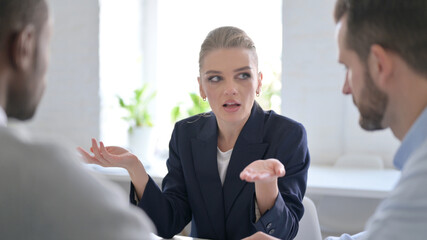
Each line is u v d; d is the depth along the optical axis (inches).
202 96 46.8
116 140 117.5
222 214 45.2
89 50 109.0
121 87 118.7
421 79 20.9
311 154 99.3
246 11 113.1
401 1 20.6
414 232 18.8
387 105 22.1
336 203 84.3
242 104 42.9
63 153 17.4
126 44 119.7
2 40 18.0
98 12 107.4
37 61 18.9
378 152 95.3
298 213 42.3
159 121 126.0
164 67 125.3
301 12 97.3
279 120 46.8
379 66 21.5
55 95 112.1
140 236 16.6
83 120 110.7
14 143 17.2
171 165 49.8
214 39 43.1
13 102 19.1
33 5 18.5
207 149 46.8
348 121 96.3
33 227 16.3
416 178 19.3
